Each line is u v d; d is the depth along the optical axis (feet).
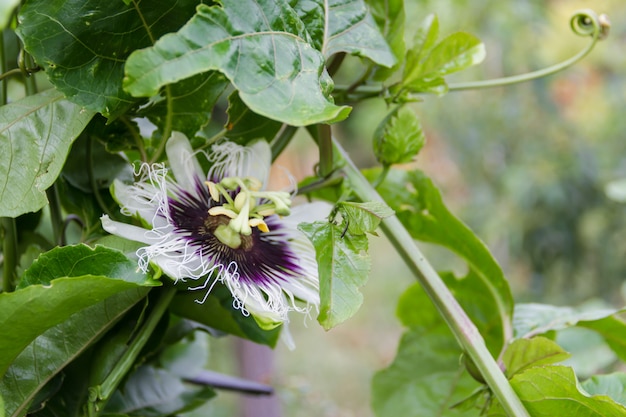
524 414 1.31
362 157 7.95
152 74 1.08
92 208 1.36
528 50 4.99
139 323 1.28
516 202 5.19
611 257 5.19
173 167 1.29
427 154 5.82
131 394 1.49
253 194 1.30
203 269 1.24
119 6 1.21
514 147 5.26
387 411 1.65
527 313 1.55
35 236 1.47
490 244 5.41
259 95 1.13
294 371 5.67
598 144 5.17
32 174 1.23
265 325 1.23
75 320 1.26
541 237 5.25
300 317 6.44
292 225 1.34
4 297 1.14
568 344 1.98
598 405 1.27
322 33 1.28
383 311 6.87
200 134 1.36
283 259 1.31
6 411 1.25
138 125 1.34
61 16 1.20
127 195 1.25
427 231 1.58
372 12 1.38
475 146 5.30
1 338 1.18
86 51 1.22
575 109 5.14
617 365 2.16
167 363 1.60
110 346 1.28
